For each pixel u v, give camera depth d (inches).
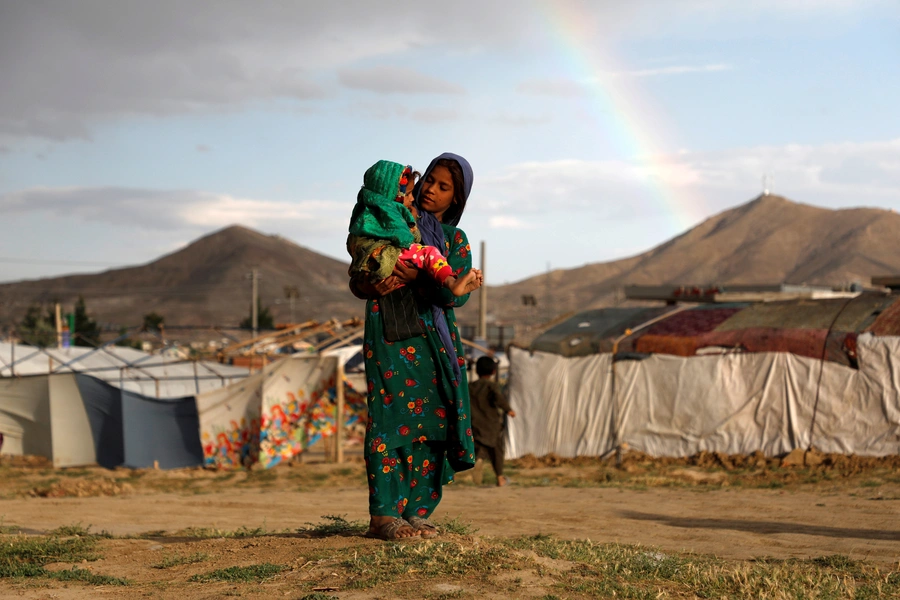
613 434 768.3
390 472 208.4
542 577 172.9
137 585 183.6
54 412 954.7
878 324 676.1
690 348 745.0
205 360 1261.1
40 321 2910.9
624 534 303.3
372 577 170.4
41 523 378.3
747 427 711.7
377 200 193.3
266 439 885.8
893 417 650.2
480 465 565.9
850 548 265.9
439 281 194.5
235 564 197.6
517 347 835.4
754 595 173.0
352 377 1078.4
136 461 911.7
